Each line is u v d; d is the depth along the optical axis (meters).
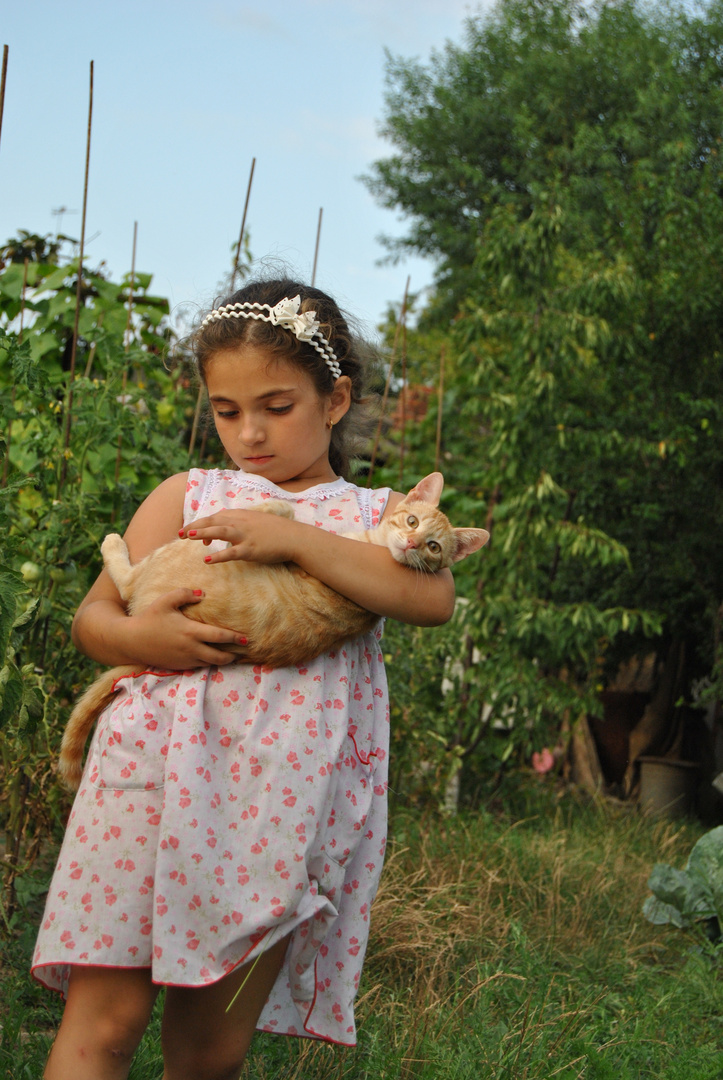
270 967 1.78
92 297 5.63
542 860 4.82
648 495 7.60
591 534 6.52
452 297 18.47
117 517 3.79
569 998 3.32
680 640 8.26
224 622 1.80
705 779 7.98
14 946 3.08
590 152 13.54
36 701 2.71
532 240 6.51
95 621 1.88
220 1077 1.78
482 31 20.00
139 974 1.66
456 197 20.06
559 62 17.17
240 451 2.01
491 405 6.69
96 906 1.64
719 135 14.11
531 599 6.65
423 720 5.80
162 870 1.62
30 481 2.52
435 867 4.41
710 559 7.63
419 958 3.41
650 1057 2.94
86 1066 1.62
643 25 17.97
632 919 4.46
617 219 8.22
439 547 2.02
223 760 1.73
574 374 7.34
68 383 3.97
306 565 1.84
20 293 5.27
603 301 6.74
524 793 6.88
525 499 6.48
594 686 7.54
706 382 7.30
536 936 3.97
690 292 6.99
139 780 1.69
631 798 8.34
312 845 1.72
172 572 1.90
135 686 1.81
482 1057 2.62
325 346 2.03
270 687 1.78
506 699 6.54
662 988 3.57
